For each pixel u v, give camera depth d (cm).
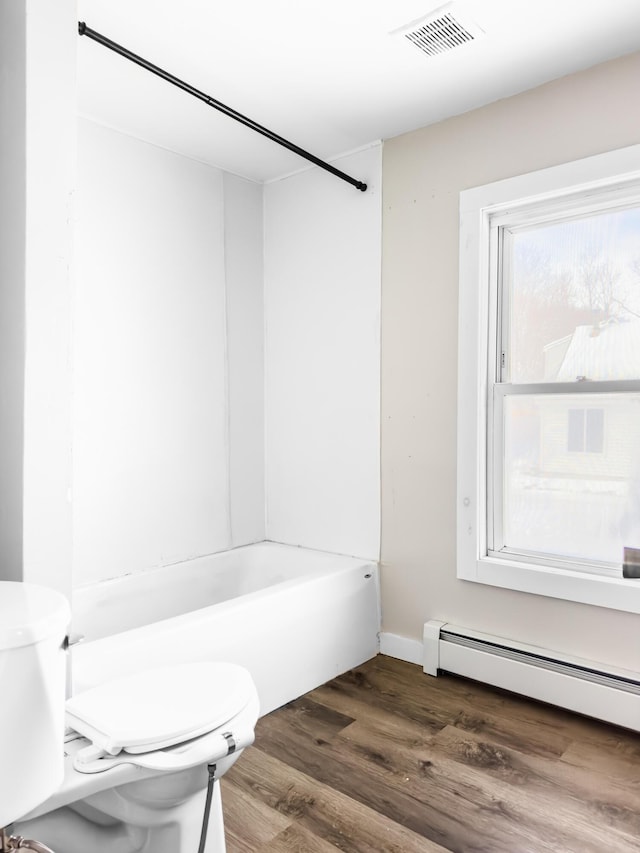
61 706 111
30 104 144
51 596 117
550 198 232
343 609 265
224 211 312
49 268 149
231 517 317
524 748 203
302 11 188
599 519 228
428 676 260
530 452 245
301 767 193
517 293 248
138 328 272
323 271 305
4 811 100
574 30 198
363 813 170
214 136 274
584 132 222
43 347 148
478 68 221
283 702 235
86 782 121
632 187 216
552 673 226
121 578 265
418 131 268
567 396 234
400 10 188
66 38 151
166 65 218
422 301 268
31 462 146
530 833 161
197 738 130
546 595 232
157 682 150
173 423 288
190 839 139
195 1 183
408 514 275
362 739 209
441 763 194
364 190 287
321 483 309
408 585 277
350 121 262
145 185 275
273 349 330
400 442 277
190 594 288
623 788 181
